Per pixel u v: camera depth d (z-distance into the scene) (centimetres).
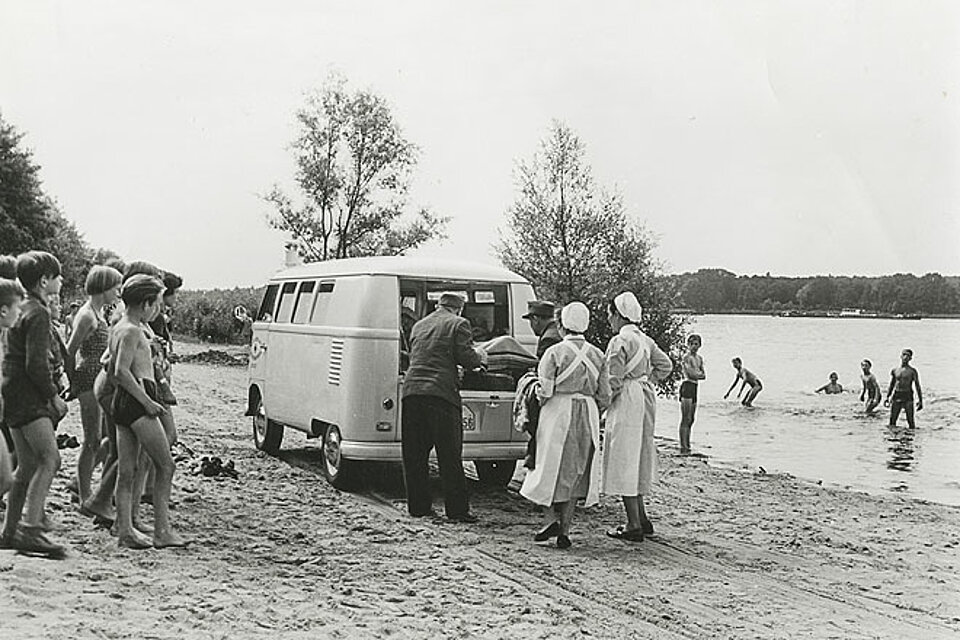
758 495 1255
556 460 873
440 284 1136
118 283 871
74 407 1708
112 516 834
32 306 712
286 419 1242
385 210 3388
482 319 1168
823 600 753
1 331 724
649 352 932
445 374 981
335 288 1143
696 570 830
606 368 897
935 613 726
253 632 575
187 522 893
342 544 853
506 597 709
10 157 5916
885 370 5091
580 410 881
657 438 2184
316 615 625
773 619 693
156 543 782
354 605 662
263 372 1338
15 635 519
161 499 784
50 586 626
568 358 880
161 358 882
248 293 4934
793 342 7544
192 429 1606
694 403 1805
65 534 789
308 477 1173
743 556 894
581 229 2662
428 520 975
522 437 1074
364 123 3359
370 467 1257
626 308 927
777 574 830
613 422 920
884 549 948
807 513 1134
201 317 5097
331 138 3359
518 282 1152
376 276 1072
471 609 672
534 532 945
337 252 3362
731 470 1530
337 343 1095
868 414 2966
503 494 1149
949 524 1084
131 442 770
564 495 878
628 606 707
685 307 2805
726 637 646
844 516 1124
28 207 6003
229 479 1129
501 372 1080
